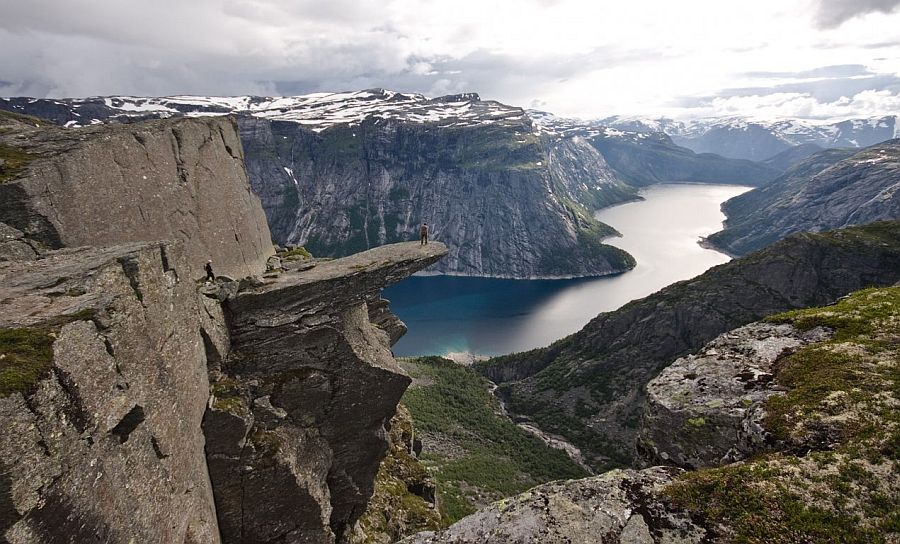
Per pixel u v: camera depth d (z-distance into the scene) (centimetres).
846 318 2453
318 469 3191
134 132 2864
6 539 1230
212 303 2931
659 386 2409
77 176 2378
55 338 1466
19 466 1258
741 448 1911
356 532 3869
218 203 3769
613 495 1670
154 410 1981
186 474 2267
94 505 1536
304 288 3200
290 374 3133
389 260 3628
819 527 1388
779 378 2155
